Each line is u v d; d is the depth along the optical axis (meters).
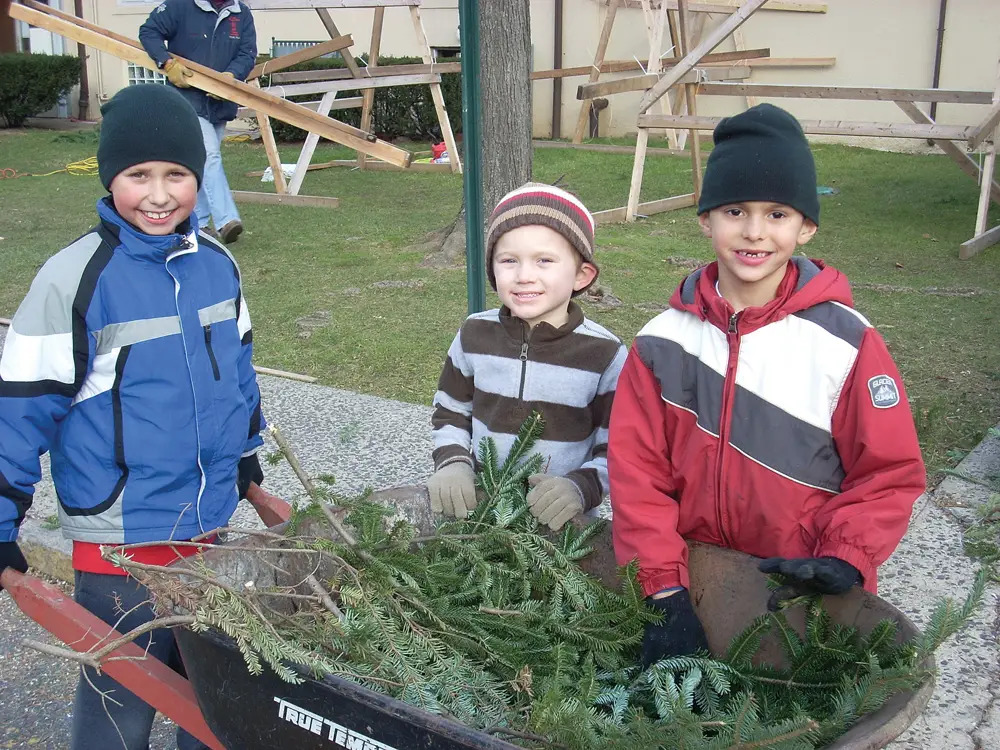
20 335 2.16
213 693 1.80
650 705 1.99
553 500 2.32
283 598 2.16
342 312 6.89
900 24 14.37
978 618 3.20
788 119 2.07
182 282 2.36
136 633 1.77
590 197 11.32
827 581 1.79
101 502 2.29
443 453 2.57
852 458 2.04
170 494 2.34
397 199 11.41
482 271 4.33
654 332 2.24
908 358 5.84
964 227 9.70
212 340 2.42
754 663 2.08
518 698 1.99
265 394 5.39
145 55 8.12
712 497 2.18
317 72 12.12
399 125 16.91
